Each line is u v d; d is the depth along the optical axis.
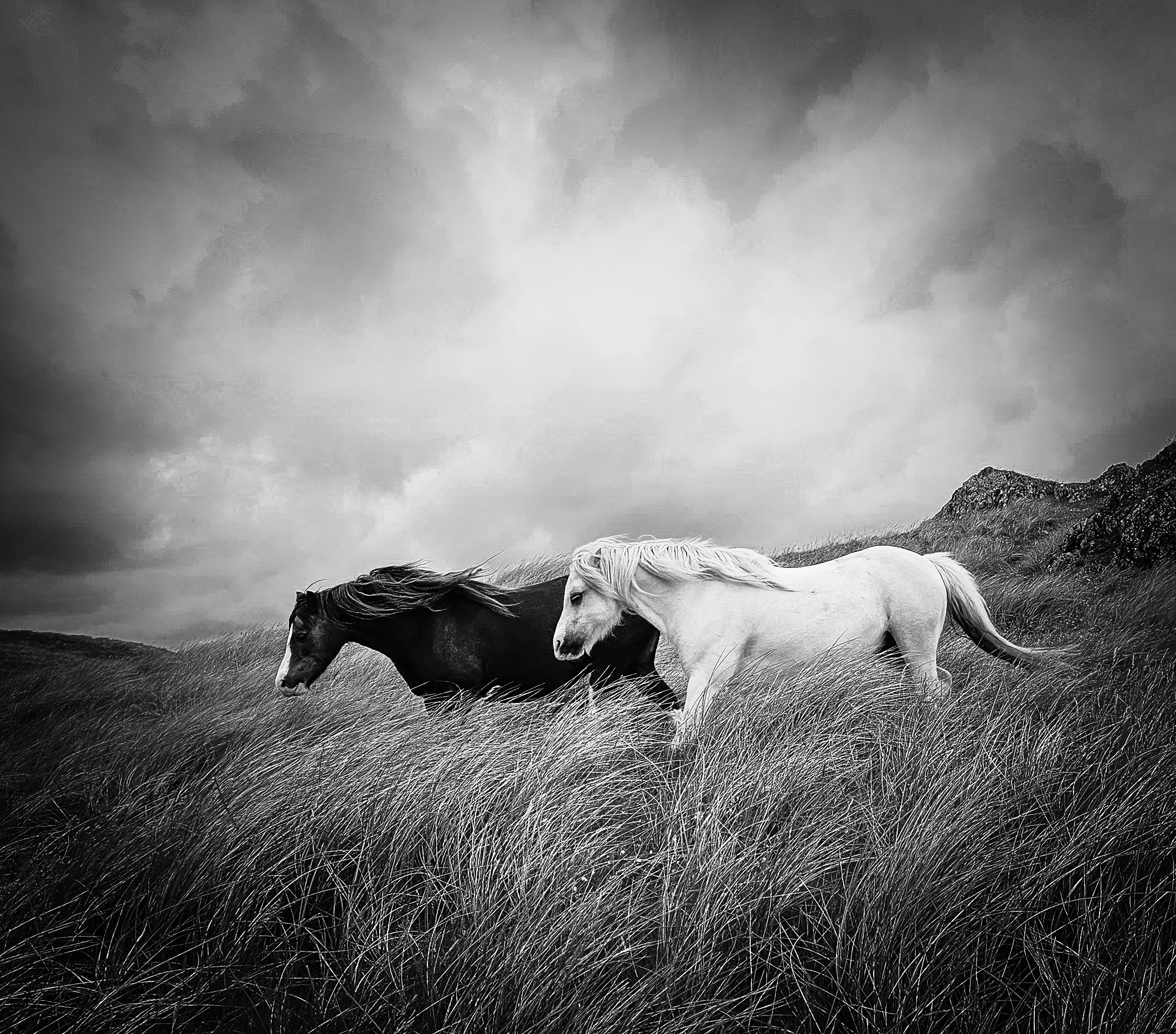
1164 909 2.35
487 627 5.05
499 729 4.00
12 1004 1.94
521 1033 1.81
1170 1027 1.79
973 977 2.05
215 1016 2.09
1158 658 4.84
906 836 2.50
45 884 2.41
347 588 5.04
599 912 2.23
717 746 3.46
